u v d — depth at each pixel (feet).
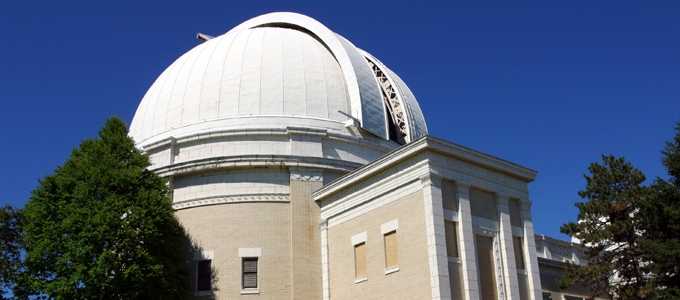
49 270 87.45
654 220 96.84
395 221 86.43
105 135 98.58
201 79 121.08
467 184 85.97
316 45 129.70
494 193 90.22
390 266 85.92
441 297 76.69
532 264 90.58
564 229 109.40
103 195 90.99
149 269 87.10
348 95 121.60
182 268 95.86
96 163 93.35
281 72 119.24
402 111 126.82
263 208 102.68
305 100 116.88
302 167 104.88
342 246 95.55
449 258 80.59
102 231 85.20
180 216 104.88
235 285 98.12
